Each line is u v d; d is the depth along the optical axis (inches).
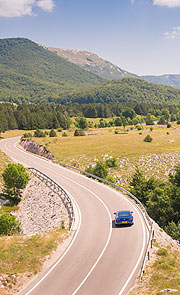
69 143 3791.8
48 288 653.3
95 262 771.4
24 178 2095.2
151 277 674.8
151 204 1739.7
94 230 1023.0
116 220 1037.8
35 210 1737.2
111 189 1684.3
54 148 3442.4
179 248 946.7
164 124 7490.2
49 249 858.1
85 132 5339.6
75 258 800.3
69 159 3014.3
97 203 1389.0
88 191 1641.2
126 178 2527.1
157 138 4303.6
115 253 823.7
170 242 982.4
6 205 1962.4
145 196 2016.5
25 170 2178.9
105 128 6505.9
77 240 934.4
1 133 5442.9
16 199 2087.8
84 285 659.4
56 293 631.8
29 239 949.2
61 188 1612.9
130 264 756.0
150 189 2073.1
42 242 900.6
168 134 4840.1
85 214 1226.6
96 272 717.9
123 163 2876.5
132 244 884.0
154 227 1051.9
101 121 7755.9
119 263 762.8
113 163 2792.8
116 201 1418.6
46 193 1840.6
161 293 559.5
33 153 3405.5
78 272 720.3
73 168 2322.8
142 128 5925.2
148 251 807.7
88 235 975.6
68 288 649.6
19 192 2129.7
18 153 3334.2
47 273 722.2
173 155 3068.4
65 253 836.0
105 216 1184.8
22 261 764.0
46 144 3617.1
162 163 2856.8
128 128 6230.3
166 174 2615.7
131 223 1045.2
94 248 863.7
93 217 1179.3
